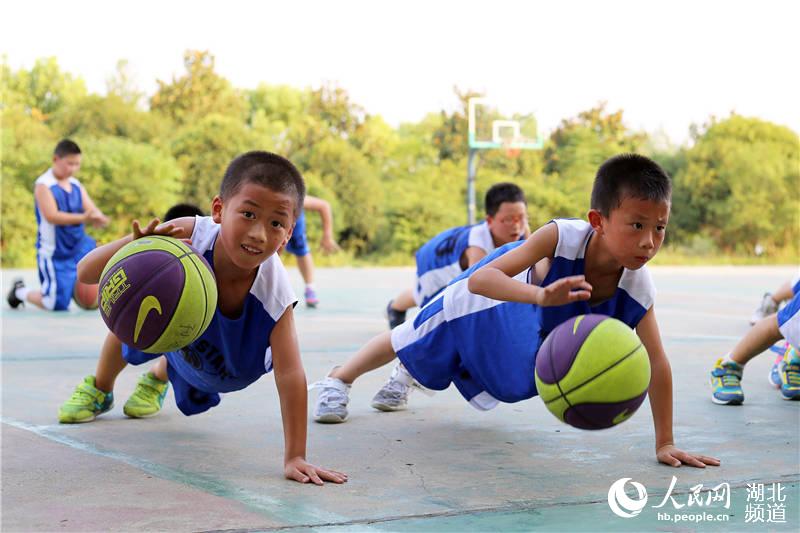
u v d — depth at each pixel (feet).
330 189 85.46
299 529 6.93
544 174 105.29
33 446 9.70
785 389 13.05
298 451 8.75
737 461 9.38
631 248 8.65
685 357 17.51
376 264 83.05
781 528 7.11
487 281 8.71
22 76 112.27
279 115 128.36
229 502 7.67
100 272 9.21
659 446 9.48
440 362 10.82
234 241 8.33
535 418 11.80
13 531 6.84
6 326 22.79
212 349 9.50
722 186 95.96
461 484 8.44
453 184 98.17
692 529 7.07
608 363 7.83
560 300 8.08
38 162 72.38
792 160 98.78
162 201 76.02
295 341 9.23
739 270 68.85
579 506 7.72
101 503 7.59
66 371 15.31
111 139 77.82
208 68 111.34
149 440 10.16
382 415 11.97
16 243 70.23
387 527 7.04
